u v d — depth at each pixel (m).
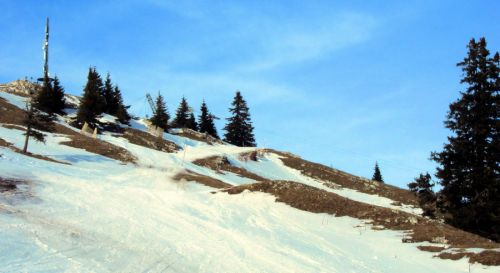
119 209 20.58
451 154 32.59
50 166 34.16
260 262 15.15
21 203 18.33
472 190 31.72
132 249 14.51
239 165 67.00
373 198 63.06
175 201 24.97
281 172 71.44
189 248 15.69
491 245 20.00
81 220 17.23
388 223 24.09
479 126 32.03
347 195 62.69
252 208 26.17
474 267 17.16
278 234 20.08
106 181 33.50
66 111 79.56
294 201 27.33
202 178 42.19
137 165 48.34
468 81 33.38
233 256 15.45
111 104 92.94
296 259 16.08
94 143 53.56
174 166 51.06
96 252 13.53
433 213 33.44
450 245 20.25
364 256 18.12
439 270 17.05
